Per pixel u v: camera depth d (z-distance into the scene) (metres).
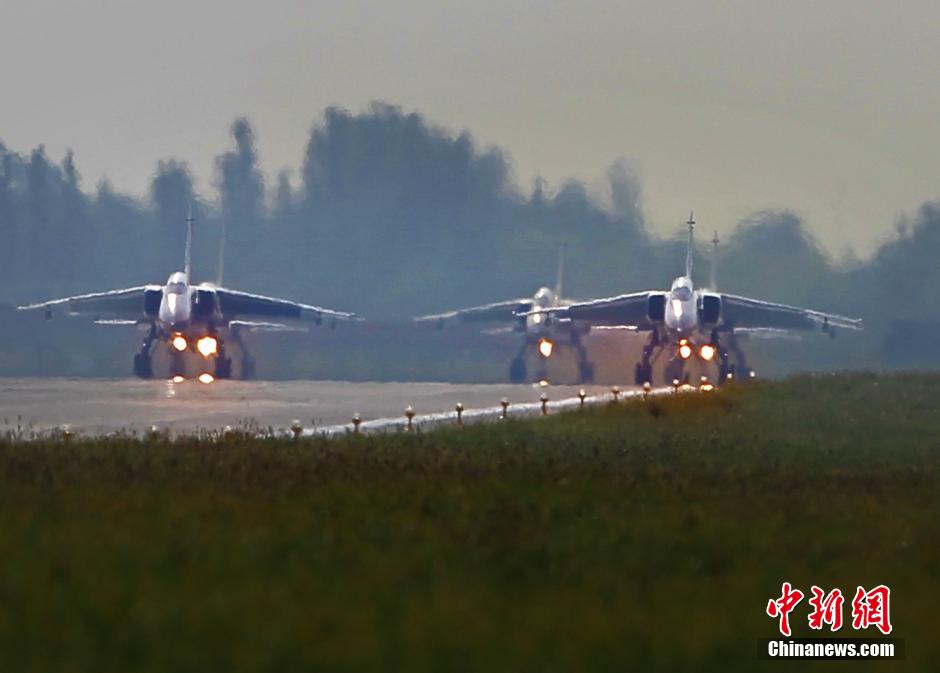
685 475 103.38
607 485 93.81
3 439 121.38
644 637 51.00
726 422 155.25
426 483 91.94
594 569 63.56
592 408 171.00
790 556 69.62
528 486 91.81
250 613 51.84
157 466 98.81
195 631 49.38
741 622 55.09
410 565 62.31
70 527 69.25
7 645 47.56
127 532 67.62
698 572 64.31
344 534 69.62
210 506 78.38
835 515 83.81
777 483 100.50
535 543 69.19
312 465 101.75
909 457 127.44
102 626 50.22
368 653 47.16
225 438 124.50
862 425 157.12
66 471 94.38
